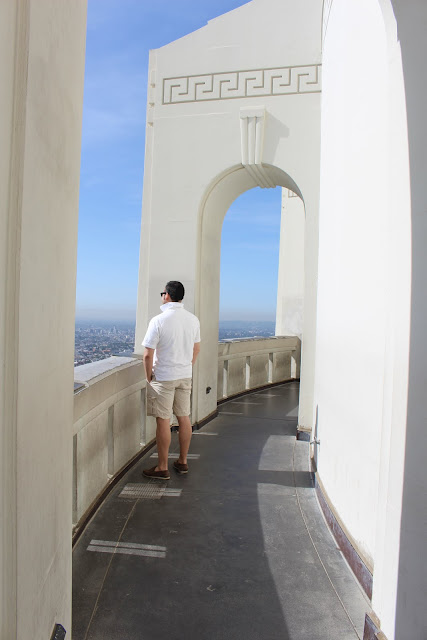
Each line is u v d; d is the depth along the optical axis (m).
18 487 1.11
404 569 1.91
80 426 3.11
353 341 2.90
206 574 2.75
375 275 2.51
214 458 4.89
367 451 2.59
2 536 1.06
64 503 1.74
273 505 3.76
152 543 3.09
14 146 1.03
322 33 5.01
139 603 2.45
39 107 1.19
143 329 6.07
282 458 4.93
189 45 5.88
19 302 1.06
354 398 2.85
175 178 5.92
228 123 5.75
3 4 0.94
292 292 10.74
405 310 1.96
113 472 4.02
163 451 4.19
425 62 1.88
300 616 2.38
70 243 1.71
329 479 3.47
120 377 4.02
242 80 5.71
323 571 2.80
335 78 3.82
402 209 1.99
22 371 1.11
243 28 5.71
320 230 4.54
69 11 1.55
